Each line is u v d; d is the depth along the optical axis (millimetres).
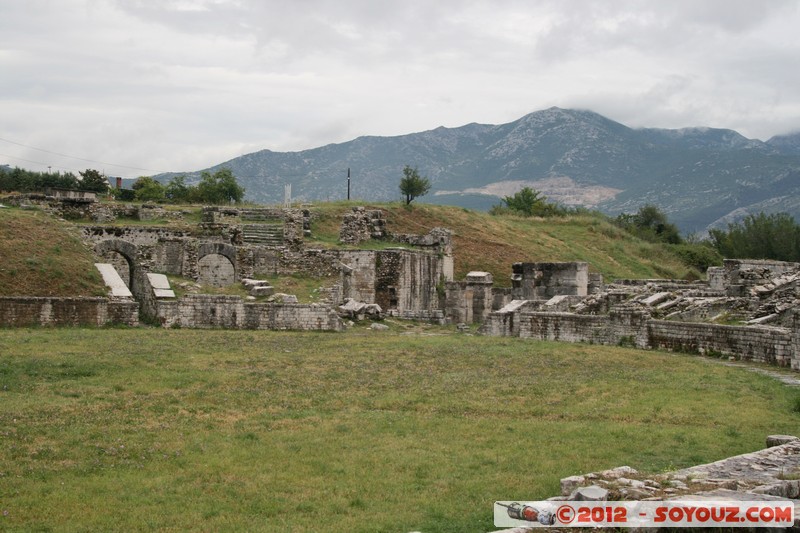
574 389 26594
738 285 49406
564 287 59625
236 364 30188
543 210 113688
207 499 15180
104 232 53656
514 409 23484
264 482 16203
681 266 96812
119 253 51625
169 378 26688
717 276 60656
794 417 22438
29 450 17984
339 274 54781
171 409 22453
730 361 34000
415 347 36250
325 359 32125
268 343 36375
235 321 43594
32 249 44344
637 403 24391
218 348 33969
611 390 26438
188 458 17766
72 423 20422
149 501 15008
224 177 105562
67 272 43438
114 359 29359
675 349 37219
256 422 21266
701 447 18938
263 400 24078
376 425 21078
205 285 49875
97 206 60438
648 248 98188
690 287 60125
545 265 60375
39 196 60094
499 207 106750
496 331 45594
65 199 59812
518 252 81125
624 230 106562
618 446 19047
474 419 22078
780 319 37250
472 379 28281
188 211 65688
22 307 38938
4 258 42562
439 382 27625
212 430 20359
